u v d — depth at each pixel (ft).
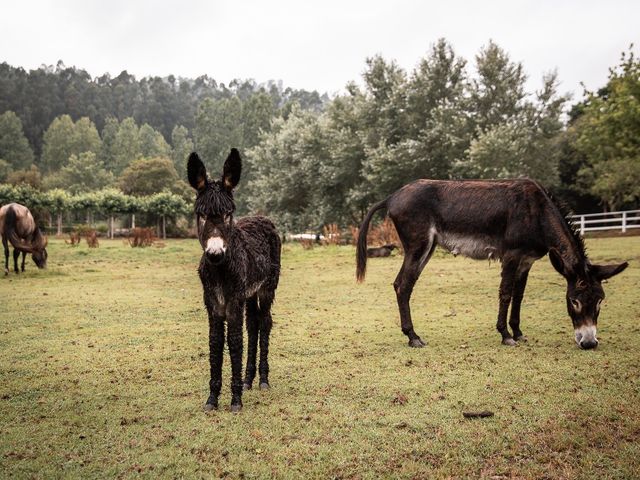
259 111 254.27
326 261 57.26
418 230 22.29
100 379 17.34
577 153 121.08
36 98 475.72
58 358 20.04
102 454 11.74
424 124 102.83
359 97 111.55
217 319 14.23
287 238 115.55
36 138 437.58
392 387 15.84
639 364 17.28
